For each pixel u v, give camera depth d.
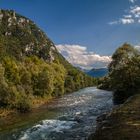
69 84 136.62
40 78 92.25
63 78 129.75
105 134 26.12
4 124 46.47
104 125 30.66
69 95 103.56
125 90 65.06
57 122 43.38
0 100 60.38
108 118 34.09
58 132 36.41
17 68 86.62
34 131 38.00
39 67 109.81
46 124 42.31
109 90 112.88
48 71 105.75
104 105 59.56
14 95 62.19
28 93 81.75
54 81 105.19
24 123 45.41
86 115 47.91
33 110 62.31
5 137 36.19
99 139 25.42
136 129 25.05
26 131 38.47
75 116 47.81
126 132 24.59
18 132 38.38
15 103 60.62
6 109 59.53
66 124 41.38
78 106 62.12
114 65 86.81
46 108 63.75
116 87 68.75
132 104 37.84
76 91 131.88
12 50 163.00
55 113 53.78
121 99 65.56
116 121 30.08
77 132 35.16
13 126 43.62
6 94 61.00
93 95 91.94
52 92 101.69
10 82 75.75
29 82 86.69
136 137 22.66
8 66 85.06
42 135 35.59
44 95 92.12
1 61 92.31
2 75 66.50
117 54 86.25
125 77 65.75
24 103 60.81
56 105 68.38
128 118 29.97
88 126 37.97
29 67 101.25
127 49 85.88
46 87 92.81
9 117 54.44
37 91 90.25
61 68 138.12
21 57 157.12
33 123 44.38
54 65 134.38
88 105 62.41
